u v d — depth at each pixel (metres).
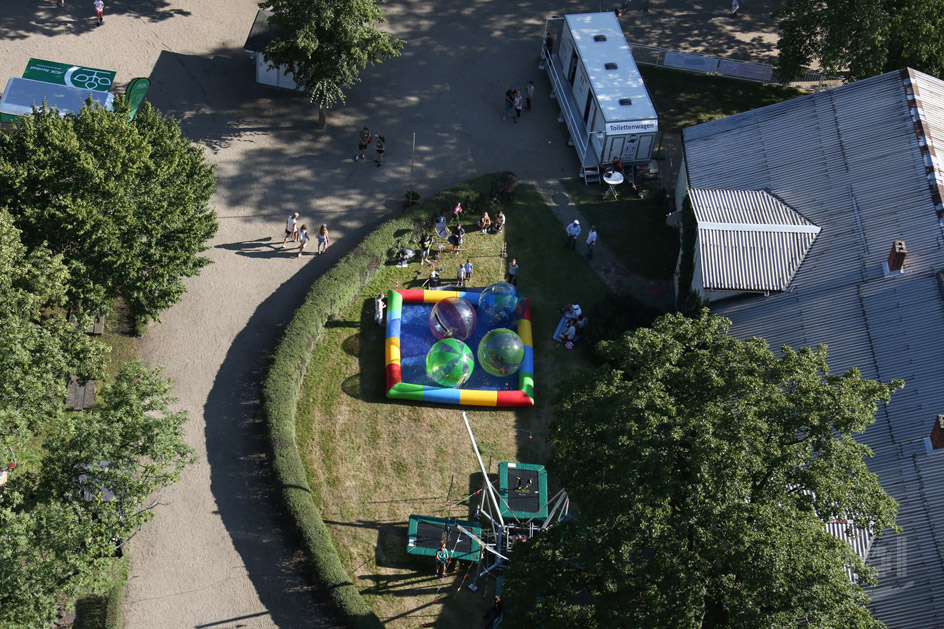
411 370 51.47
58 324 40.53
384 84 67.00
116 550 41.69
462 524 44.59
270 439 46.09
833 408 34.16
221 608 41.44
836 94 52.59
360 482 46.50
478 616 42.50
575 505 46.22
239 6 71.44
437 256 57.12
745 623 30.39
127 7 69.25
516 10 74.62
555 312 55.25
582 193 62.00
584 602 38.81
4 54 64.06
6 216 40.81
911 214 47.03
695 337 38.31
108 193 44.69
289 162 60.72
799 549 31.27
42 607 34.12
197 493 44.78
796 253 48.06
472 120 65.56
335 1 58.12
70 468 37.22
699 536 32.06
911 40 57.41
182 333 50.88
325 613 41.66
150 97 63.00
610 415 35.72
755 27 75.31
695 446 32.88
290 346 49.66
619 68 62.59
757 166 52.62
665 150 64.94
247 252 55.31
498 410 50.34
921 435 40.78
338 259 55.53
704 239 48.47
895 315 44.38
